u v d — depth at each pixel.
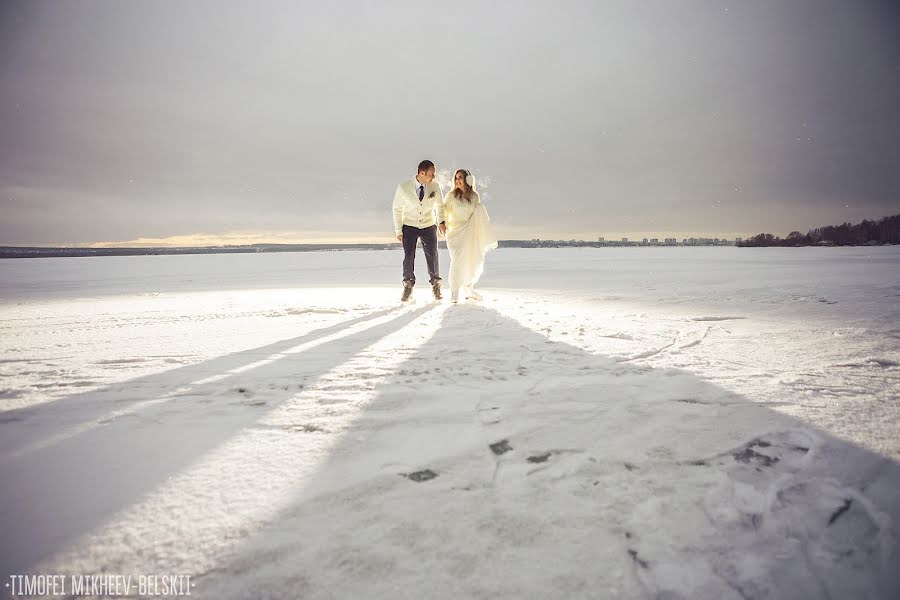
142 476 1.37
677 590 0.90
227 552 1.02
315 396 2.12
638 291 7.48
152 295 7.86
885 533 1.03
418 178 5.84
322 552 1.02
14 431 1.73
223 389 2.24
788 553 0.99
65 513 1.17
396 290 8.48
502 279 11.28
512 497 1.23
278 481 1.33
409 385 2.28
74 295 8.20
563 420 1.77
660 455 1.46
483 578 0.94
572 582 0.93
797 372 2.39
